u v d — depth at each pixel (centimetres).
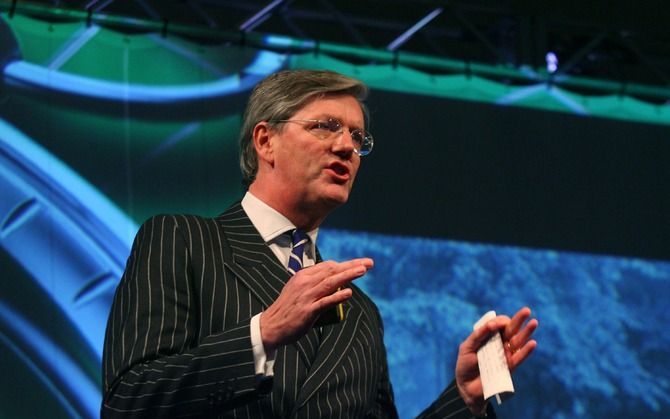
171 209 478
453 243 518
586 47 592
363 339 232
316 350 219
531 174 549
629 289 535
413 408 476
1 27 483
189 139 495
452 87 556
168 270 214
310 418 207
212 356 191
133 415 191
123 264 460
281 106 242
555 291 522
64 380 432
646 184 566
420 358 486
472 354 227
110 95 490
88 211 463
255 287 217
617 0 593
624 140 574
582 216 546
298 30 567
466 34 600
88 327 444
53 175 464
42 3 497
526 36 583
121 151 481
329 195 234
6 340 429
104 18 504
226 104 509
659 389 512
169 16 562
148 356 200
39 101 476
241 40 527
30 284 442
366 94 252
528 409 492
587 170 560
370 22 588
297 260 230
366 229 505
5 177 456
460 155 541
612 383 508
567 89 579
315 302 188
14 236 447
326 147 237
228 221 236
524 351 221
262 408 206
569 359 508
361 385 220
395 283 498
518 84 572
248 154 251
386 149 528
